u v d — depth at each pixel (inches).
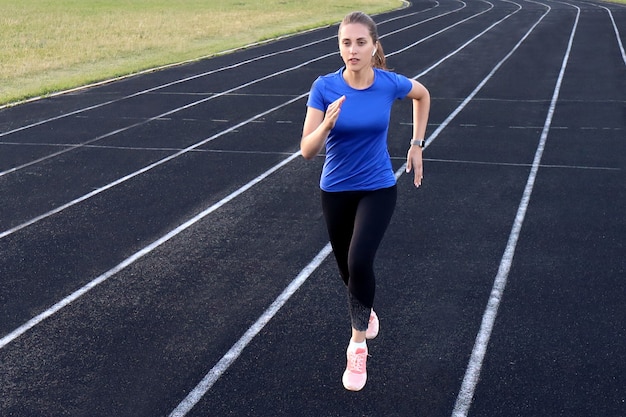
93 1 1679.4
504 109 533.3
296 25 1225.4
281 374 190.5
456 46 897.5
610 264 257.1
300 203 332.2
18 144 461.7
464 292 237.1
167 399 180.5
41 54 898.1
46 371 195.0
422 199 333.7
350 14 172.1
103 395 182.9
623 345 201.3
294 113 537.0
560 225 297.7
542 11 1419.8
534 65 732.7
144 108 567.5
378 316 221.5
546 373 188.2
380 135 177.2
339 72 177.6
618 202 325.7
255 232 296.5
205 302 234.2
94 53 900.0
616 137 446.3
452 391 181.0
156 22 1255.5
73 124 516.7
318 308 228.1
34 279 255.8
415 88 182.1
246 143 450.0
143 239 292.0
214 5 1612.9
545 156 405.4
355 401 177.6
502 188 348.8
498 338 206.8
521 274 250.4
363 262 172.4
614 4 1621.6
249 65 787.4
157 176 382.3
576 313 220.8
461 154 412.5
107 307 232.5
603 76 660.1
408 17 1342.3
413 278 248.2
